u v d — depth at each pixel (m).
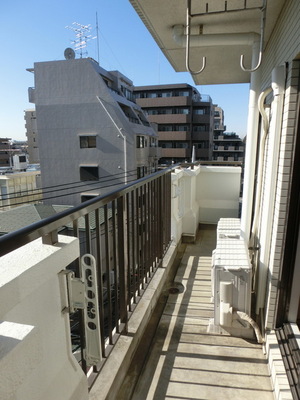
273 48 1.93
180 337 1.87
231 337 1.86
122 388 1.45
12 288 0.66
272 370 1.49
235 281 1.82
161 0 1.76
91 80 17.27
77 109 17.73
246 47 2.68
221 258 1.95
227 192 4.33
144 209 2.06
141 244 2.04
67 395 0.91
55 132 18.33
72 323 3.11
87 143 18.03
